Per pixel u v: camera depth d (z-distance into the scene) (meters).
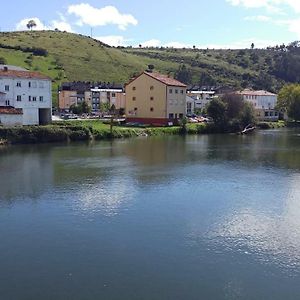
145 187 44.84
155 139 93.88
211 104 116.31
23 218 34.50
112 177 49.62
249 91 176.38
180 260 26.41
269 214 35.38
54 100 164.38
